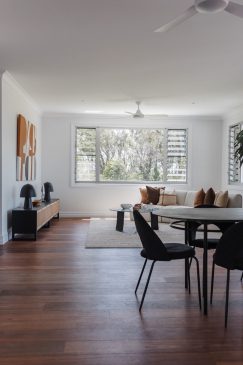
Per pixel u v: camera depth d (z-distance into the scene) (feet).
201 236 18.34
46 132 28.30
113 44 13.15
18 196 20.43
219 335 7.73
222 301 9.78
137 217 9.37
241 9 8.22
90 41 12.85
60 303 9.58
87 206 28.71
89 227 22.66
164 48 13.55
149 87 19.58
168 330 7.97
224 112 27.37
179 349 7.11
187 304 9.56
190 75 17.22
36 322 8.34
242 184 25.32
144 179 29.55
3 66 15.88
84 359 6.71
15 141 19.54
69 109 26.40
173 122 29.30
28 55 14.38
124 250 16.24
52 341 7.41
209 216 9.18
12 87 18.70
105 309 9.18
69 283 11.34
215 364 6.57
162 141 29.53
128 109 26.17
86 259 14.53
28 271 12.71
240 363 6.61
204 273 8.92
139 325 8.21
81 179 28.99
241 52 13.97
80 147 28.91
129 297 10.08
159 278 11.93
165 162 29.50
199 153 29.43
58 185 28.53
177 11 10.48
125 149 29.35
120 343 7.34
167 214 9.62
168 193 26.45
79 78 17.79
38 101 23.52
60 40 12.75
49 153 28.37
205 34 12.14
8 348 7.10
